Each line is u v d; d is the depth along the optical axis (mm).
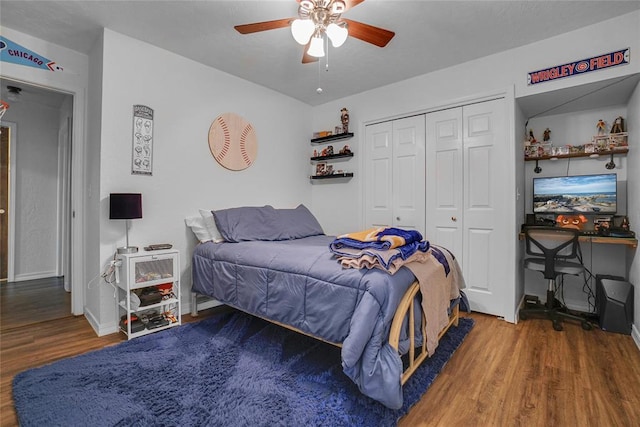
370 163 3652
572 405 1493
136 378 1678
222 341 2154
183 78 2842
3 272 3869
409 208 3328
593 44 2312
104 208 2375
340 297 1569
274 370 1772
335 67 3045
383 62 2928
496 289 2766
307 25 1722
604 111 2836
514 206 2648
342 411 1412
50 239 4199
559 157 2926
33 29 2363
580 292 2957
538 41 2545
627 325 2340
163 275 2404
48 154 4168
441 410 1461
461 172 2967
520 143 2900
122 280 2275
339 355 1955
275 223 3002
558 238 2473
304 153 4094
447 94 3029
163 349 2031
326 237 3139
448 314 2080
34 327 2479
